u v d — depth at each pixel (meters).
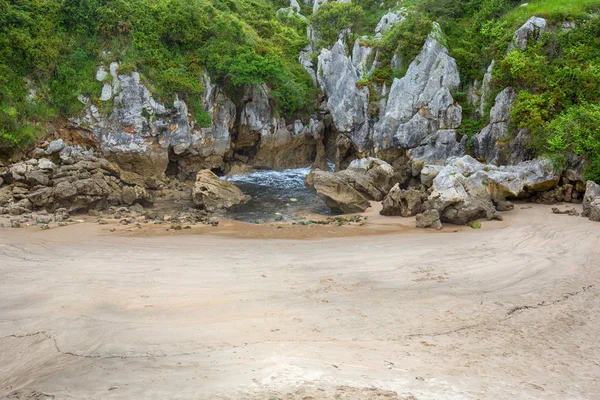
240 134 38.38
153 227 21.50
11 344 8.13
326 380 5.88
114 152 31.75
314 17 47.62
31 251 16.25
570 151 24.94
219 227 21.94
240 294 11.46
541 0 33.28
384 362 7.14
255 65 36.03
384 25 43.12
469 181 22.77
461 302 11.10
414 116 32.19
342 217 24.50
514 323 9.85
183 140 33.34
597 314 10.52
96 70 31.92
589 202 21.58
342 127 35.44
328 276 13.29
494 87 30.22
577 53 28.28
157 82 32.75
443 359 7.66
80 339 8.30
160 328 8.94
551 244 17.05
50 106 30.88
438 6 36.00
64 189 23.69
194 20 35.97
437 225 20.69
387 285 12.49
